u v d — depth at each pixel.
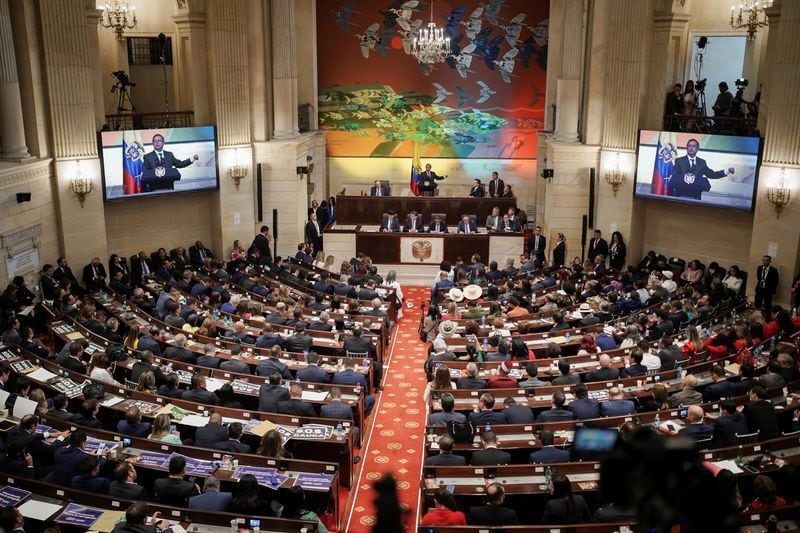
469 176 29.84
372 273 20.08
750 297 18.09
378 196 26.38
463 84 29.06
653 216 21.41
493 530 7.33
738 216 19.47
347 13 28.67
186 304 16.16
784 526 7.51
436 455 9.40
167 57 23.83
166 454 9.30
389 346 17.48
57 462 8.68
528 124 29.22
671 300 16.11
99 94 20.55
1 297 15.16
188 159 21.14
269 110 23.55
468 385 11.50
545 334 14.27
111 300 16.34
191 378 11.65
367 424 13.24
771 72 17.47
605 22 21.25
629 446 1.03
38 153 17.59
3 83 16.50
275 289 17.50
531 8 28.28
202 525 7.88
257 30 22.45
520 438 9.91
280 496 8.75
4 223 16.05
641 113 20.73
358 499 10.52
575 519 7.71
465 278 18.28
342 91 29.28
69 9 17.67
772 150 17.39
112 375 12.66
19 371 11.66
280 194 23.47
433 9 28.52
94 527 7.64
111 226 20.73
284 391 11.02
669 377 11.86
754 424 9.78
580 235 22.69
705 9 22.11
